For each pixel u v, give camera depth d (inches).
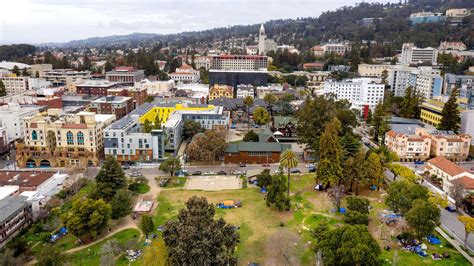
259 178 6309.1
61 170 7209.6
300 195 6097.4
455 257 4301.2
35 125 7411.4
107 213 4793.3
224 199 5935.0
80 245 4623.5
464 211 5467.5
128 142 7544.3
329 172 6063.0
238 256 4360.2
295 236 4805.6
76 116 7544.3
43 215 5182.1
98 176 5733.3
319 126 7864.2
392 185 5428.2
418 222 4478.3
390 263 4146.2
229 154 7696.9
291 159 5979.3
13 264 4015.8
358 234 3880.4
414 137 7824.8
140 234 4881.9
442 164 6574.8
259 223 5157.5
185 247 3774.6
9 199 5073.8
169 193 6166.3
